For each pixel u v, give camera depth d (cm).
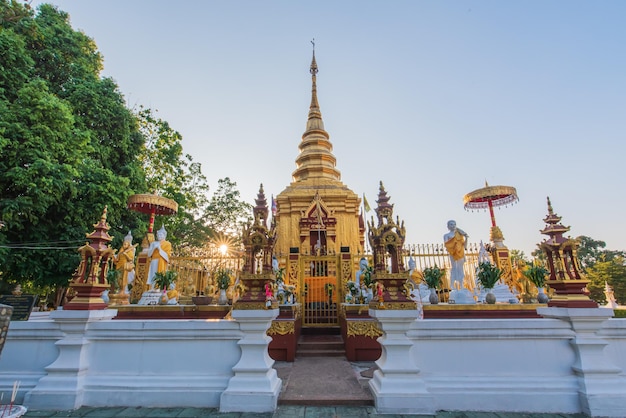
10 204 1177
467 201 1587
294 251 1425
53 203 1380
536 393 570
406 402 564
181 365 623
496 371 594
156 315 1083
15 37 1404
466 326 609
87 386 608
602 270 3812
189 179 2966
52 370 604
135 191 1812
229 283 1170
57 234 1420
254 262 675
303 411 575
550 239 647
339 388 670
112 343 637
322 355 995
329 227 1895
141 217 1778
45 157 1273
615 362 585
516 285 1360
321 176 2214
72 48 1755
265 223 702
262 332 631
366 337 942
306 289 1303
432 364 604
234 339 630
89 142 1569
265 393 577
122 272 1209
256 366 601
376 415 557
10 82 1353
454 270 1245
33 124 1302
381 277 633
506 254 1399
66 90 1667
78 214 1433
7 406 498
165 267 1276
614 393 550
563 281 616
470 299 1109
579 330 591
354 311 1004
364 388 670
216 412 571
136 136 1944
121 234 1583
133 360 628
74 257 1392
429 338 612
